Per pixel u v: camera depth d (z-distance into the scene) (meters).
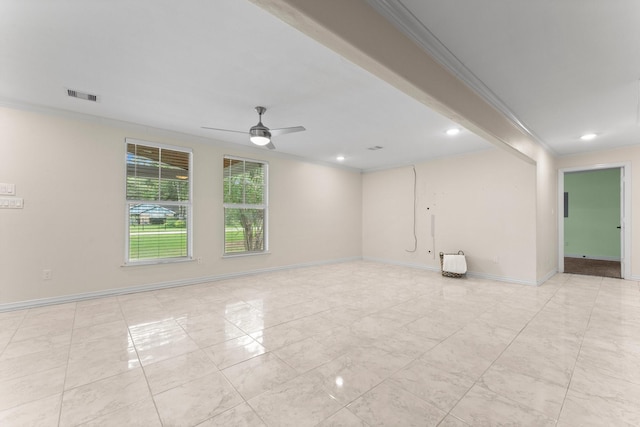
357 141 4.88
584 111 3.40
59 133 3.60
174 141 4.47
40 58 2.42
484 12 1.83
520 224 4.88
